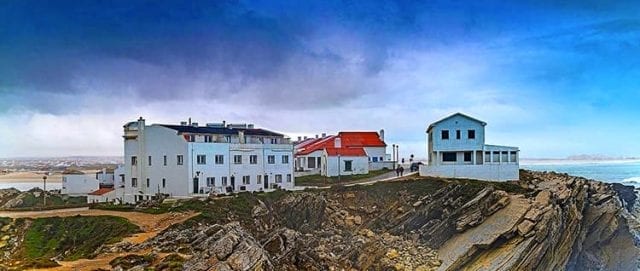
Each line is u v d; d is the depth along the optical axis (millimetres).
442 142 92875
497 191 75250
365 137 124500
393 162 117625
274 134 92438
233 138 83375
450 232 71812
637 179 157500
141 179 81250
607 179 156000
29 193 92688
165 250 46781
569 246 75938
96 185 96875
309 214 76250
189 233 53344
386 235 73188
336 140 116188
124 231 55281
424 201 76938
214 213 64500
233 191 79750
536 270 66250
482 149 91438
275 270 48562
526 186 83188
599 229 85438
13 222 58625
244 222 65750
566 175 95562
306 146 120125
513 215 69750
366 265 62531
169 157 77750
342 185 85125
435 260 65062
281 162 88688
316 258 59500
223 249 43469
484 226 69938
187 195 75062
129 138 83188
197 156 76438
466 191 77250
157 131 79375
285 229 64000
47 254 50031
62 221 58969
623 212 94938
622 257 88500
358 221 76500
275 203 74625
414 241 71312
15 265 44406
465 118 92250
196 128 82250
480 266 63719
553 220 70250
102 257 45844
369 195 80250
